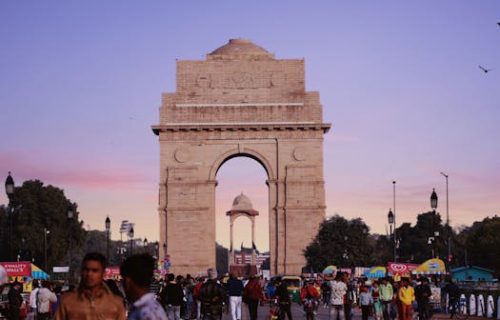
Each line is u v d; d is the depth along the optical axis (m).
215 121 160.62
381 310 74.44
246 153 160.62
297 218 158.75
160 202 159.50
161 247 158.38
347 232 155.00
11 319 55.75
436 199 103.56
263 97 161.50
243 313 100.12
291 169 159.75
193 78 161.50
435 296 86.94
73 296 20.19
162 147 160.62
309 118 160.88
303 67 161.75
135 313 18.42
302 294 71.88
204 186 159.75
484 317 84.00
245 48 167.62
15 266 76.25
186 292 76.12
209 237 158.62
